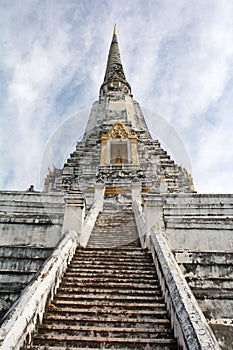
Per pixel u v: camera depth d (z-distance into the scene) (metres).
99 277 4.88
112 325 3.54
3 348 2.38
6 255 6.29
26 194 10.62
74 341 3.18
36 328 3.27
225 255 6.08
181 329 2.94
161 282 4.48
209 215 9.48
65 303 3.95
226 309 5.20
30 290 3.49
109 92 31.69
